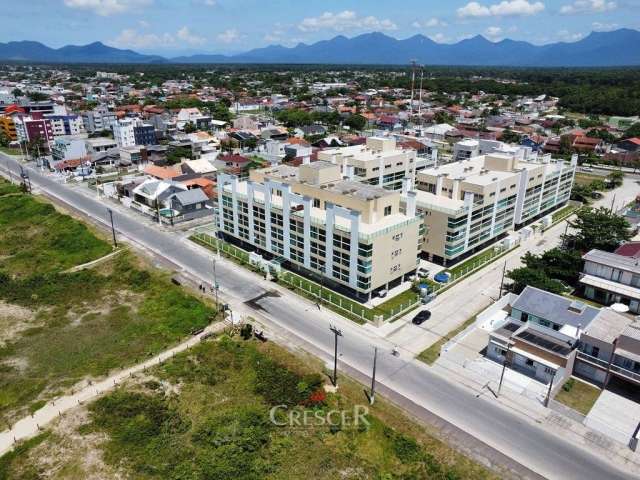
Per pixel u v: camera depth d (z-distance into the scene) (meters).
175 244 104.56
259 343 68.56
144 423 53.59
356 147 132.88
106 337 70.62
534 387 59.62
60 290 85.12
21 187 142.12
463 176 105.25
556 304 68.62
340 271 81.06
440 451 50.03
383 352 67.06
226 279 88.19
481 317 74.31
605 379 60.25
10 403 56.81
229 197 100.25
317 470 47.94
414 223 83.69
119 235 109.12
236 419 54.06
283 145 182.12
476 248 103.81
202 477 46.84
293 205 88.06
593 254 84.31
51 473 47.19
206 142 195.38
